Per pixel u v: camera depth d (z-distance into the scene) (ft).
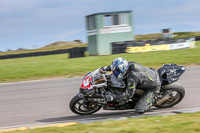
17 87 49.14
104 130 21.72
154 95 30.35
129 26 104.88
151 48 90.38
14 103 38.63
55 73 60.54
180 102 35.06
